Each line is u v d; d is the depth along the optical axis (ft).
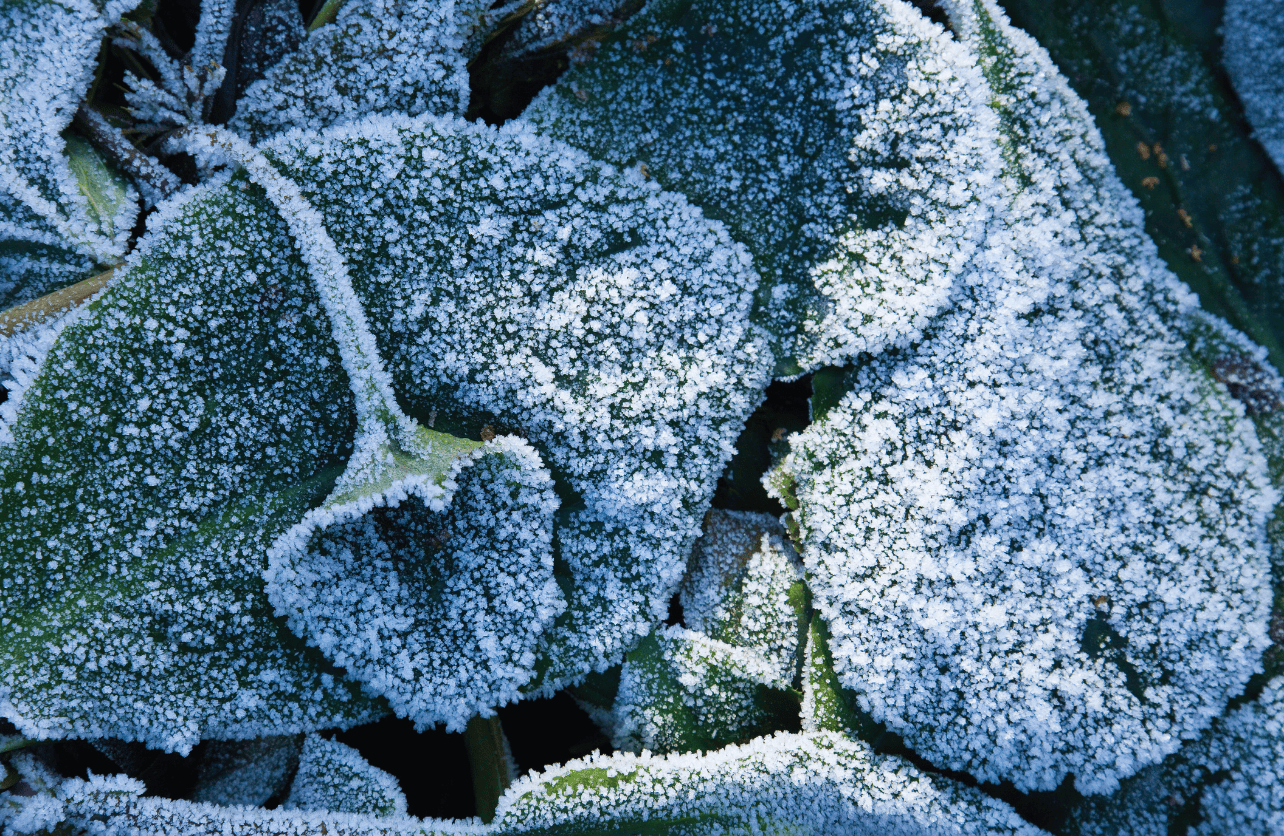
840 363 1.96
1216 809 1.94
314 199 1.94
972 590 1.94
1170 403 1.98
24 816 1.91
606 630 1.95
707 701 1.95
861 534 1.94
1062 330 1.96
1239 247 2.02
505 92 1.98
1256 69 2.02
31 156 1.94
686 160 1.96
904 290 1.95
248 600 1.94
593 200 1.96
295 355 1.94
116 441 1.93
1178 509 1.97
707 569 1.97
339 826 1.93
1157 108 2.02
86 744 1.95
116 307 1.93
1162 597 1.95
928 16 1.97
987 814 1.93
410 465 1.93
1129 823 1.95
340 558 1.94
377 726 1.98
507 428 1.95
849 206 1.96
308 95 1.96
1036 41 1.99
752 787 1.93
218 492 1.94
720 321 1.96
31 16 1.94
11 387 1.93
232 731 1.94
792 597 1.96
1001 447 1.95
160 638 1.93
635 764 1.93
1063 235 1.97
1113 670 1.95
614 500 1.95
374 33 1.96
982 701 1.94
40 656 1.92
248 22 1.97
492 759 1.96
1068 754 1.94
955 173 1.95
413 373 1.95
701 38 1.96
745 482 1.98
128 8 1.95
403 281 1.95
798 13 1.96
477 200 1.95
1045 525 1.95
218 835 1.92
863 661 1.94
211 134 1.94
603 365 1.95
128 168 1.96
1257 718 1.95
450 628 1.94
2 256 1.95
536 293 1.95
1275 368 2.00
